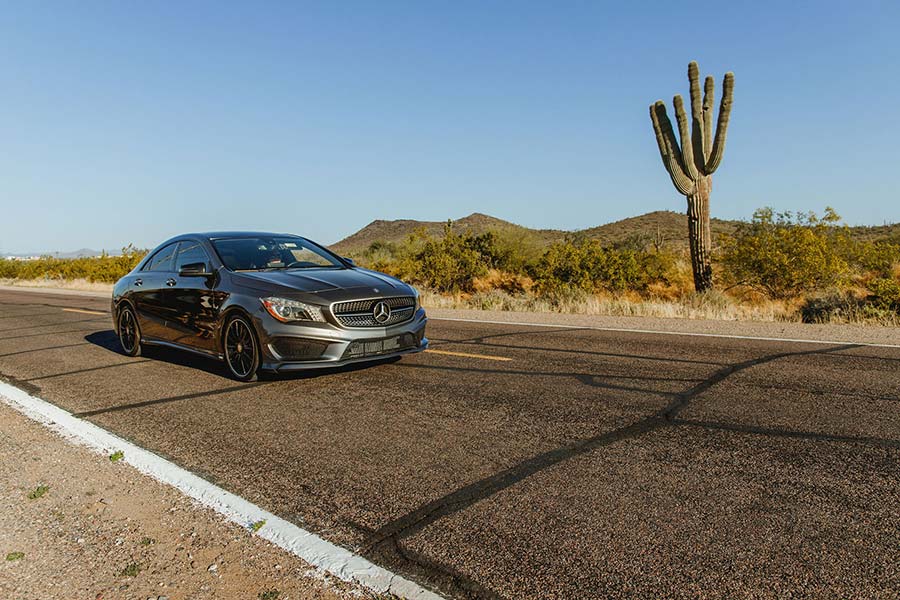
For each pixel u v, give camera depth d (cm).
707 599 232
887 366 641
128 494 351
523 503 322
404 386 593
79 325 1227
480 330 1000
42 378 688
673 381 592
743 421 457
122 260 3200
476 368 673
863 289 1533
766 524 292
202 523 312
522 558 266
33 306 1750
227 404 545
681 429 441
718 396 530
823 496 322
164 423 491
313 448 421
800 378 592
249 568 267
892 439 410
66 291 2655
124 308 831
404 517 311
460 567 261
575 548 274
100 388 627
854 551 265
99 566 273
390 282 666
